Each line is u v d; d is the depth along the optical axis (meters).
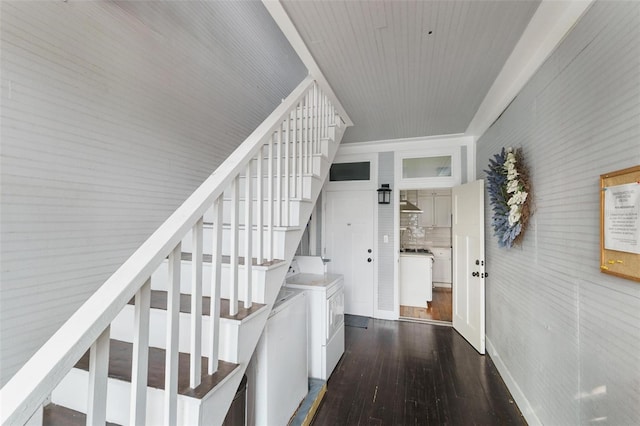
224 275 1.61
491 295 3.01
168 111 1.99
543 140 1.86
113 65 1.61
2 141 1.15
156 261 0.87
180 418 1.04
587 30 1.39
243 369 1.29
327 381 2.55
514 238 2.26
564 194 1.60
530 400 2.01
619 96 1.17
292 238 1.83
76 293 1.42
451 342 3.43
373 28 1.75
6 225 1.16
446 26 1.72
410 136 3.99
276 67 3.48
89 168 1.48
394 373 2.71
